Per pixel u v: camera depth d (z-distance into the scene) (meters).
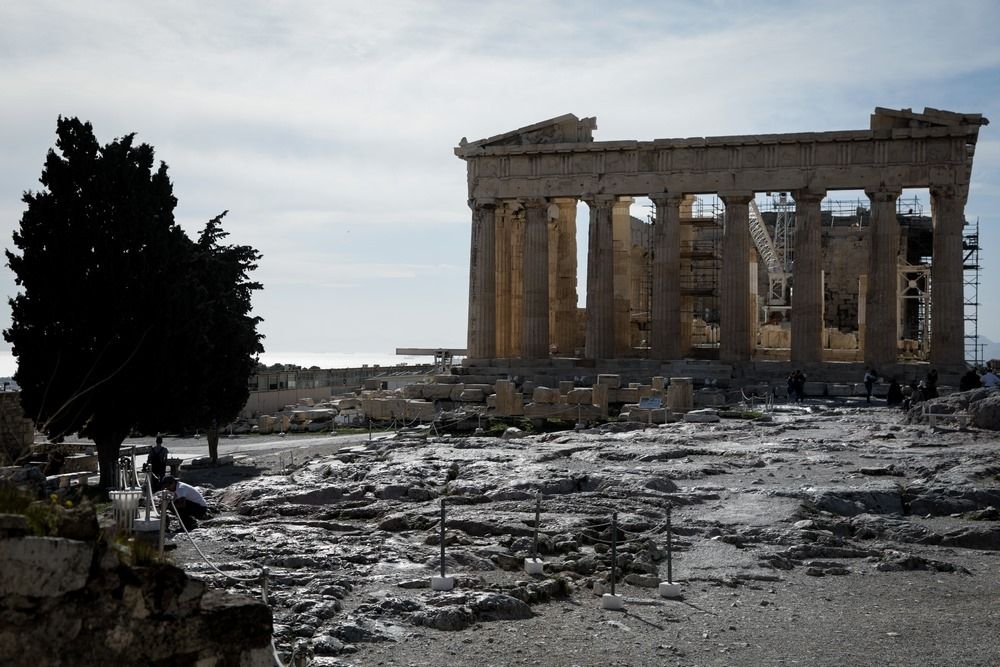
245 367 50.12
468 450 42.56
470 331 76.25
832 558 24.31
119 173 40.91
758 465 36.47
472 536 26.38
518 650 17.22
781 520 27.58
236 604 11.24
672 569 23.14
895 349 69.12
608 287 73.69
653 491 31.36
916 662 16.86
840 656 17.14
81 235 40.28
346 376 105.44
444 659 16.67
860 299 87.75
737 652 17.33
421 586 20.95
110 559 10.61
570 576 22.36
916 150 68.50
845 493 30.28
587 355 73.88
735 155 71.62
